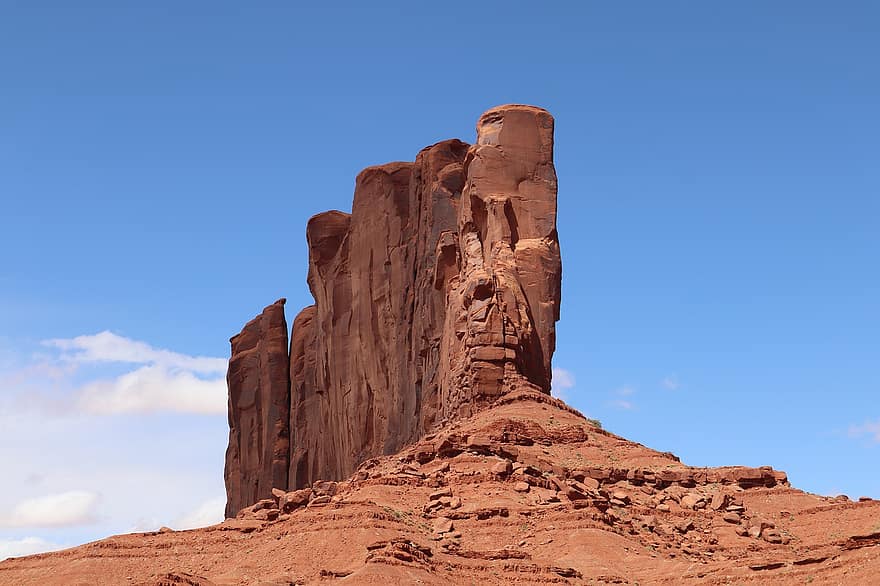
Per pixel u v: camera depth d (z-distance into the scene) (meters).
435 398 115.12
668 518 81.38
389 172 139.25
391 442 128.38
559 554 73.00
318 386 148.00
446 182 126.50
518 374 94.94
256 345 167.38
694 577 69.44
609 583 69.75
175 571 74.75
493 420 89.56
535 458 84.50
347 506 76.50
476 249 102.50
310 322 159.38
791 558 69.50
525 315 97.44
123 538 79.94
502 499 78.62
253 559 73.44
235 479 164.75
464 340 97.19
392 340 134.75
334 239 150.25
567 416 92.38
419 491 80.69
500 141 103.81
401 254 135.75
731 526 81.25
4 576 77.88
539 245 101.19
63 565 77.62
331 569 70.44
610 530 75.56
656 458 89.31
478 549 73.75
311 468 150.38
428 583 65.81
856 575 65.12
